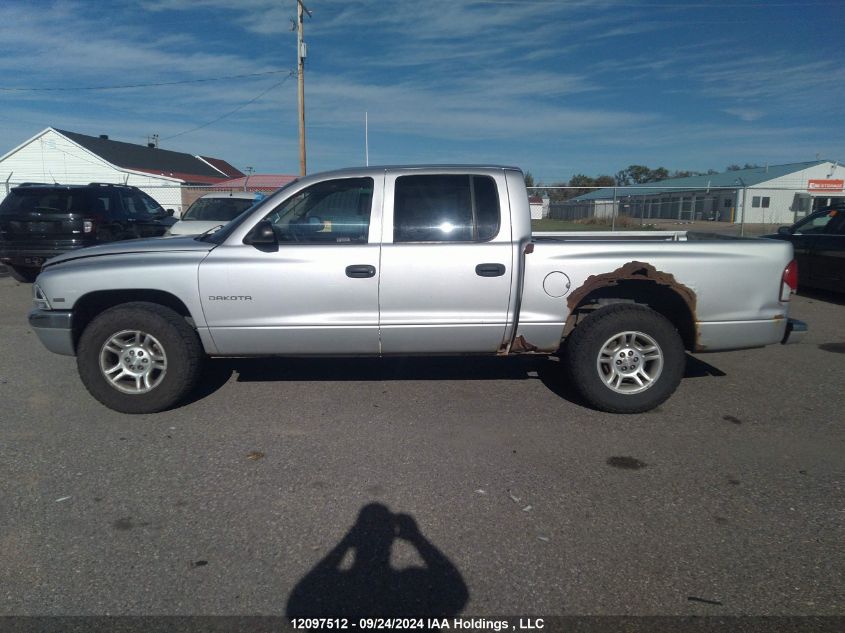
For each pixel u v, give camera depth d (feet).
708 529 11.30
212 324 16.47
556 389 19.04
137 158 136.67
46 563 10.29
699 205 132.05
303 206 16.75
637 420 16.57
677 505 12.15
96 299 17.24
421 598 9.45
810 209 88.12
